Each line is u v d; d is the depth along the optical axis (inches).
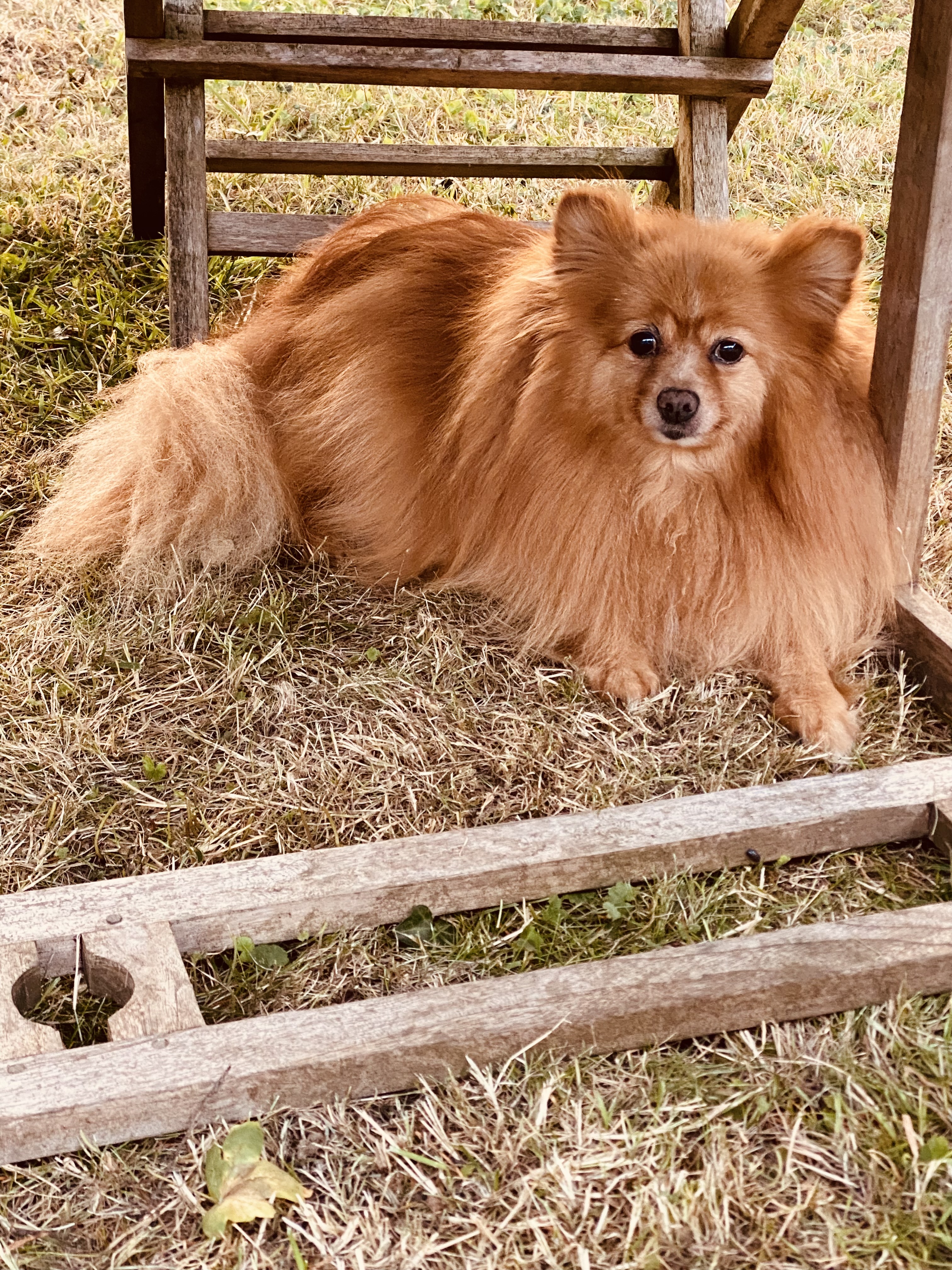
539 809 35.6
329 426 42.8
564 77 46.4
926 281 36.4
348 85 60.9
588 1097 29.7
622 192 39.0
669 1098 29.7
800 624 38.3
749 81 47.0
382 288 42.4
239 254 47.9
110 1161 28.7
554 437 38.0
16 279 51.8
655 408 35.9
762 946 31.0
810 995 30.6
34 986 31.3
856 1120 29.2
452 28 46.8
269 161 47.4
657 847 33.3
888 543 39.0
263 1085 29.2
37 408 47.7
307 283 44.8
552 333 37.6
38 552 42.6
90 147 58.2
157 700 38.4
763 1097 29.6
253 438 43.3
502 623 40.4
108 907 31.9
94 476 43.1
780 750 36.9
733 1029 30.7
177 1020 29.9
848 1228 27.8
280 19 45.9
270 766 36.7
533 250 40.6
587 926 33.0
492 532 40.1
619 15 64.9
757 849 34.0
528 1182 28.4
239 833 34.9
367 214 45.8
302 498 44.2
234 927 32.2
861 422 38.3
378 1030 29.7
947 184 35.5
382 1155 28.9
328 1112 29.5
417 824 35.3
